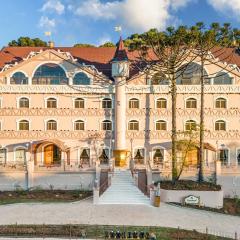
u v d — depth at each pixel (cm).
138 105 5781
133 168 5144
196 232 3388
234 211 4316
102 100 5800
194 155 5775
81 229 3353
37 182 4984
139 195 4412
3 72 5788
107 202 4250
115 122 5731
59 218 3709
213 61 5684
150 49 6166
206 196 4359
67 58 5803
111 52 6400
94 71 5794
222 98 5750
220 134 5734
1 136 5781
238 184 4941
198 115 5728
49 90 5781
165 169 5056
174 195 4378
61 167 5056
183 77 5753
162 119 5756
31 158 5694
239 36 4981
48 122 5806
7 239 3125
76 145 5800
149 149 5753
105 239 3161
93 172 4984
